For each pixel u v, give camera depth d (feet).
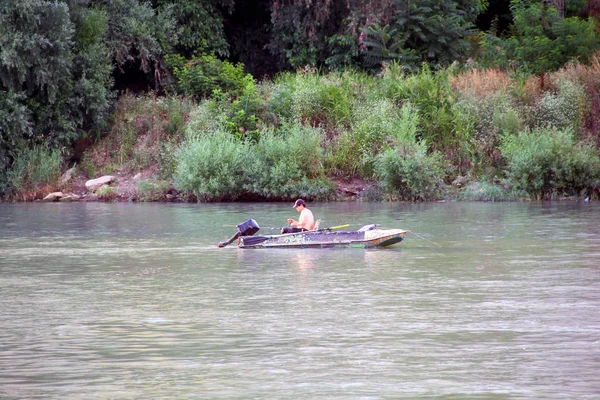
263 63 298.35
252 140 233.55
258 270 102.99
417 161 218.59
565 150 221.46
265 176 221.87
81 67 242.58
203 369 57.98
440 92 243.19
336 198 223.92
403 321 72.08
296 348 63.21
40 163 234.99
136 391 53.36
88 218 176.45
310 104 241.76
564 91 240.12
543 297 82.64
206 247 127.65
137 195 228.84
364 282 92.89
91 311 77.82
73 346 64.54
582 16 302.86
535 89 245.65
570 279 93.50
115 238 140.05
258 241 126.31
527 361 59.16
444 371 56.95
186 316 75.10
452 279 94.43
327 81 251.39
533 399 51.11
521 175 221.87
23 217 180.04
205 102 242.99
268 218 172.24
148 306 79.97
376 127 231.50
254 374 56.65
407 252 119.03
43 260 113.80
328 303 80.53
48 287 91.56
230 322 72.38
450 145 234.99
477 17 314.96
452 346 63.41
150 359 60.64
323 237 125.70
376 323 71.41
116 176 240.12
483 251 119.24
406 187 221.87
